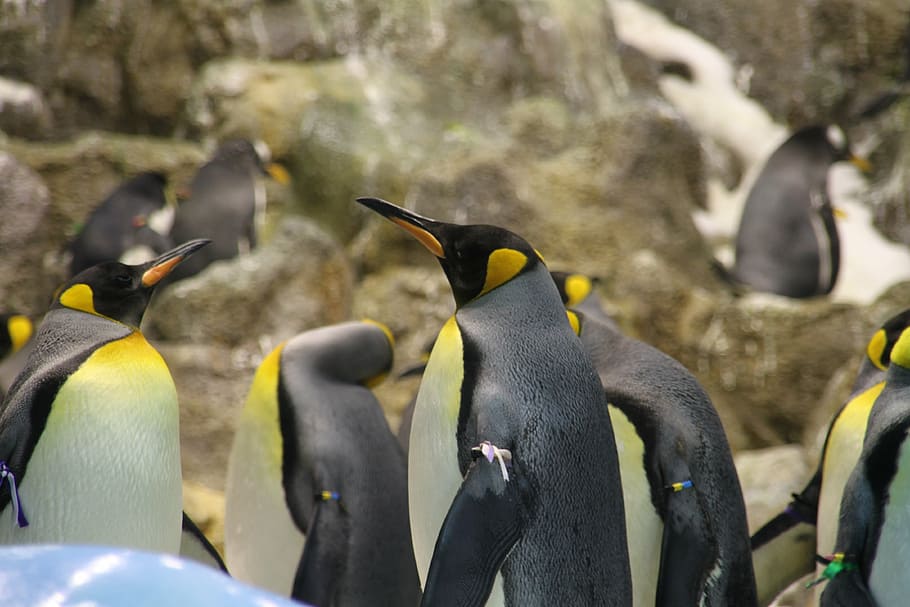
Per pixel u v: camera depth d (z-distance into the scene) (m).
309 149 16.84
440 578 4.38
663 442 5.60
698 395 5.89
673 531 5.46
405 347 14.31
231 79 17.25
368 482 6.86
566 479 4.74
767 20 20.91
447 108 17.81
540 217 15.75
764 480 10.55
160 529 5.31
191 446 11.88
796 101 20.48
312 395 6.97
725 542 5.58
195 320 13.20
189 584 2.10
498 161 15.83
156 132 17.69
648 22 21.42
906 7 20.58
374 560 6.77
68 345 5.31
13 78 17.02
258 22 17.89
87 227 14.04
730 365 14.69
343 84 17.58
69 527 5.06
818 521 6.49
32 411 5.07
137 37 17.73
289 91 17.33
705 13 21.30
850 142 20.12
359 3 18.34
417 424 5.04
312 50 18.03
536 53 18.41
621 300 15.03
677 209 16.75
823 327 14.45
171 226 14.84
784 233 16.47
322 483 6.71
